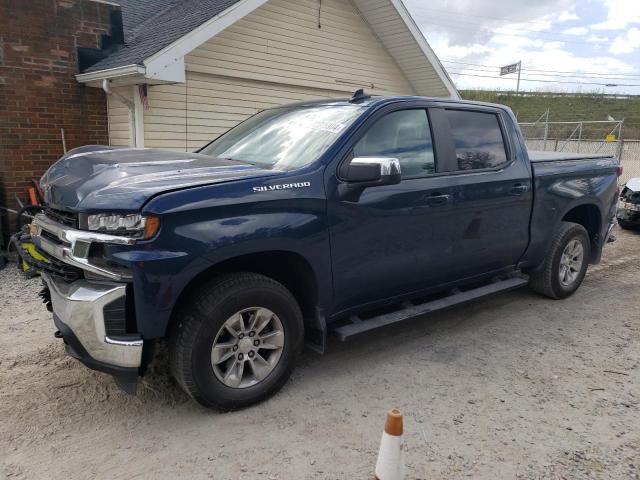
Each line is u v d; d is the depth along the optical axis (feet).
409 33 36.65
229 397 10.71
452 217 13.80
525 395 11.86
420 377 12.64
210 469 9.16
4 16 24.89
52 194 11.07
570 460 9.53
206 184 10.07
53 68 26.66
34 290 19.08
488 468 9.27
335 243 11.60
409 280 13.37
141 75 24.08
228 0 28.58
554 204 17.06
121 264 9.41
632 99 179.11
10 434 10.11
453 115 14.44
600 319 16.81
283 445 9.86
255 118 15.64
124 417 10.77
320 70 35.68
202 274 10.77
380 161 10.93
